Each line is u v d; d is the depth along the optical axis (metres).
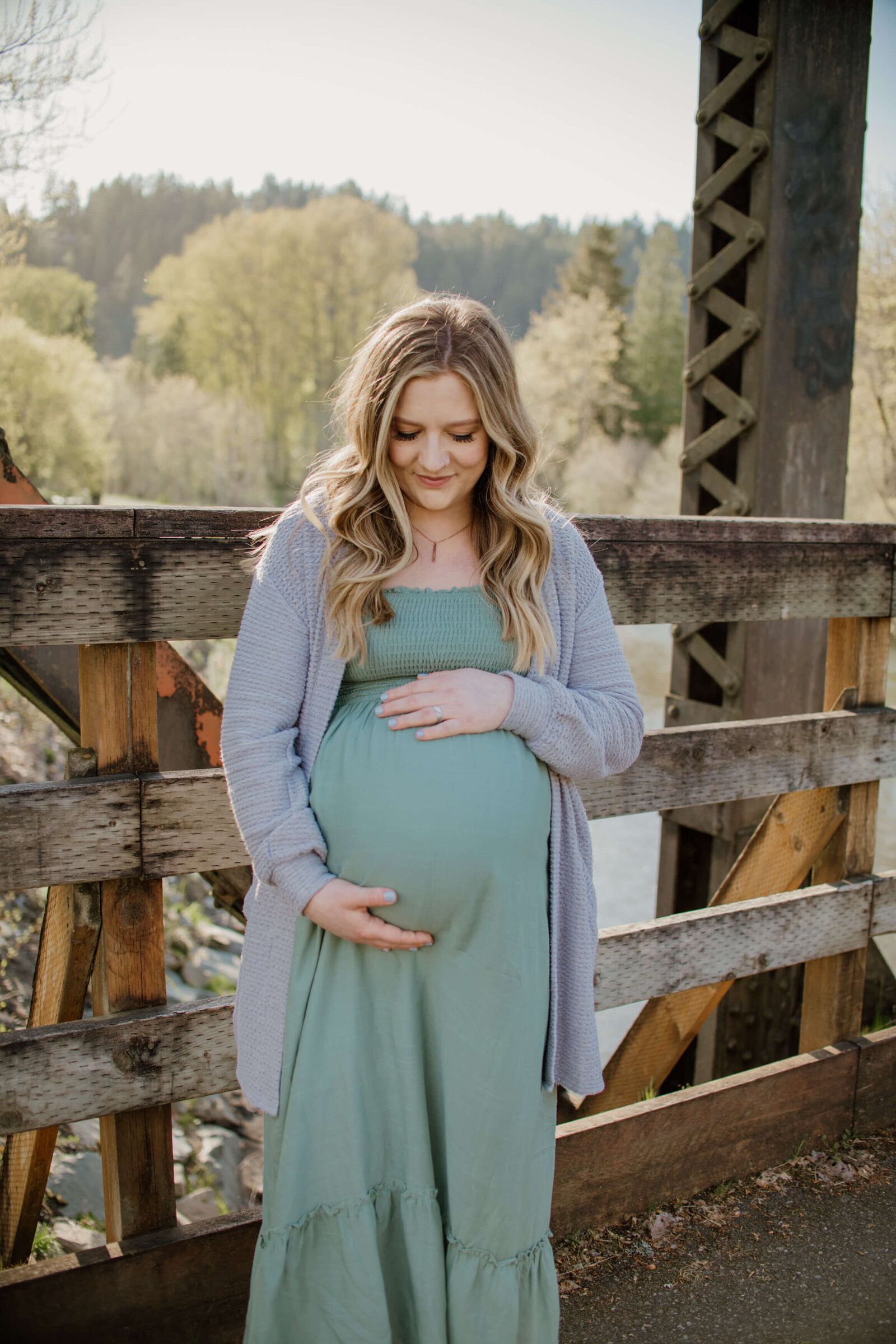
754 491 3.35
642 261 50.88
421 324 1.33
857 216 3.41
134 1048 1.63
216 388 46.06
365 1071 1.39
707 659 3.44
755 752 2.21
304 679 1.42
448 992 1.37
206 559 1.60
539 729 1.40
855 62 3.32
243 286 46.31
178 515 1.57
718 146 3.44
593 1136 2.05
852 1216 2.17
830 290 3.38
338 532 1.39
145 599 1.57
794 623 3.38
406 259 48.19
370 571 1.36
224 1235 1.72
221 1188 3.55
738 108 3.37
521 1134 1.39
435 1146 1.44
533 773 1.41
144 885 1.67
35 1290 1.59
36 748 5.97
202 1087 1.69
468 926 1.35
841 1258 2.04
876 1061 2.47
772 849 2.63
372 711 1.40
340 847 1.34
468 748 1.36
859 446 16.45
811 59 3.21
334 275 46.53
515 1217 1.40
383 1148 1.41
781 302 3.28
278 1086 1.39
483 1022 1.36
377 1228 1.40
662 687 14.21
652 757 2.09
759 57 3.19
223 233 47.53
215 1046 1.69
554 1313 1.46
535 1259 1.43
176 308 46.97
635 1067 2.92
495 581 1.42
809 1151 2.39
